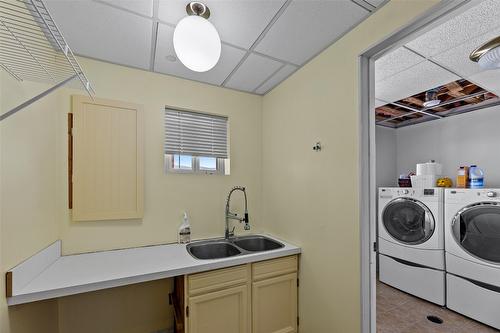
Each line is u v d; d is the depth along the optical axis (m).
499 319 2.06
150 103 2.08
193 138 2.31
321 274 1.73
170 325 2.07
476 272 2.22
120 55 1.83
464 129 3.00
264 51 1.78
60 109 1.72
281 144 2.26
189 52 1.28
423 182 2.80
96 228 1.85
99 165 1.85
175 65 1.98
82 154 1.80
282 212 2.22
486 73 2.02
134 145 1.97
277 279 1.88
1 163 1.07
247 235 2.43
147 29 1.53
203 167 2.39
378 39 1.35
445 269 2.47
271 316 1.85
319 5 1.33
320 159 1.78
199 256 2.10
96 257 1.73
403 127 3.69
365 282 1.42
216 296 1.65
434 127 3.31
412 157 3.55
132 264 1.59
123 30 1.54
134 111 1.98
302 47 1.73
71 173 1.77
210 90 2.35
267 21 1.46
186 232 2.13
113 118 1.91
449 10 1.07
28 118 1.30
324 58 1.76
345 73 1.58
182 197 2.18
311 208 1.86
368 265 1.44
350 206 1.51
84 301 1.81
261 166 2.60
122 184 1.92
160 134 2.11
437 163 2.98
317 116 1.82
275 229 2.32
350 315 1.48
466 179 2.59
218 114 2.38
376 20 1.36
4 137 1.10
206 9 1.36
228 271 1.70
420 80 2.18
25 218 1.27
